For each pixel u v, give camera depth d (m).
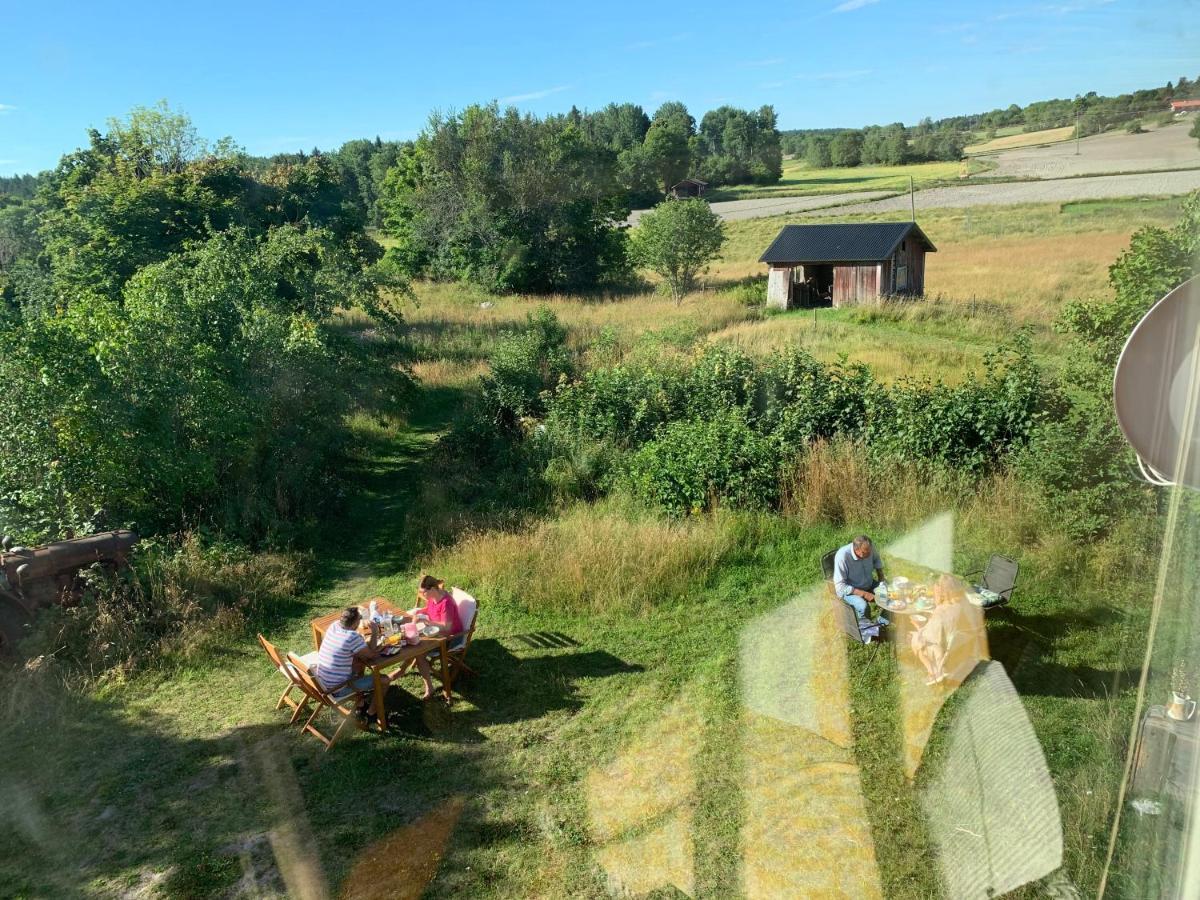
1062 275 21.81
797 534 9.59
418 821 5.12
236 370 12.59
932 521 8.02
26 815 5.49
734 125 91.62
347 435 14.55
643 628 7.68
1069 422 7.98
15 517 9.46
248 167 38.84
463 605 7.21
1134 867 1.61
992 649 5.76
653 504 10.98
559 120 42.50
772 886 3.49
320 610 8.87
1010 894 3.06
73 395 9.80
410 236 44.75
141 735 6.46
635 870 4.06
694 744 4.84
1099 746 3.62
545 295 39.47
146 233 24.19
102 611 7.96
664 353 17.53
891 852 3.45
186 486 10.73
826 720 4.39
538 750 5.80
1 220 30.38
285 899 4.53
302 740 6.27
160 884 4.76
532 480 12.52
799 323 24.66
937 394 11.09
